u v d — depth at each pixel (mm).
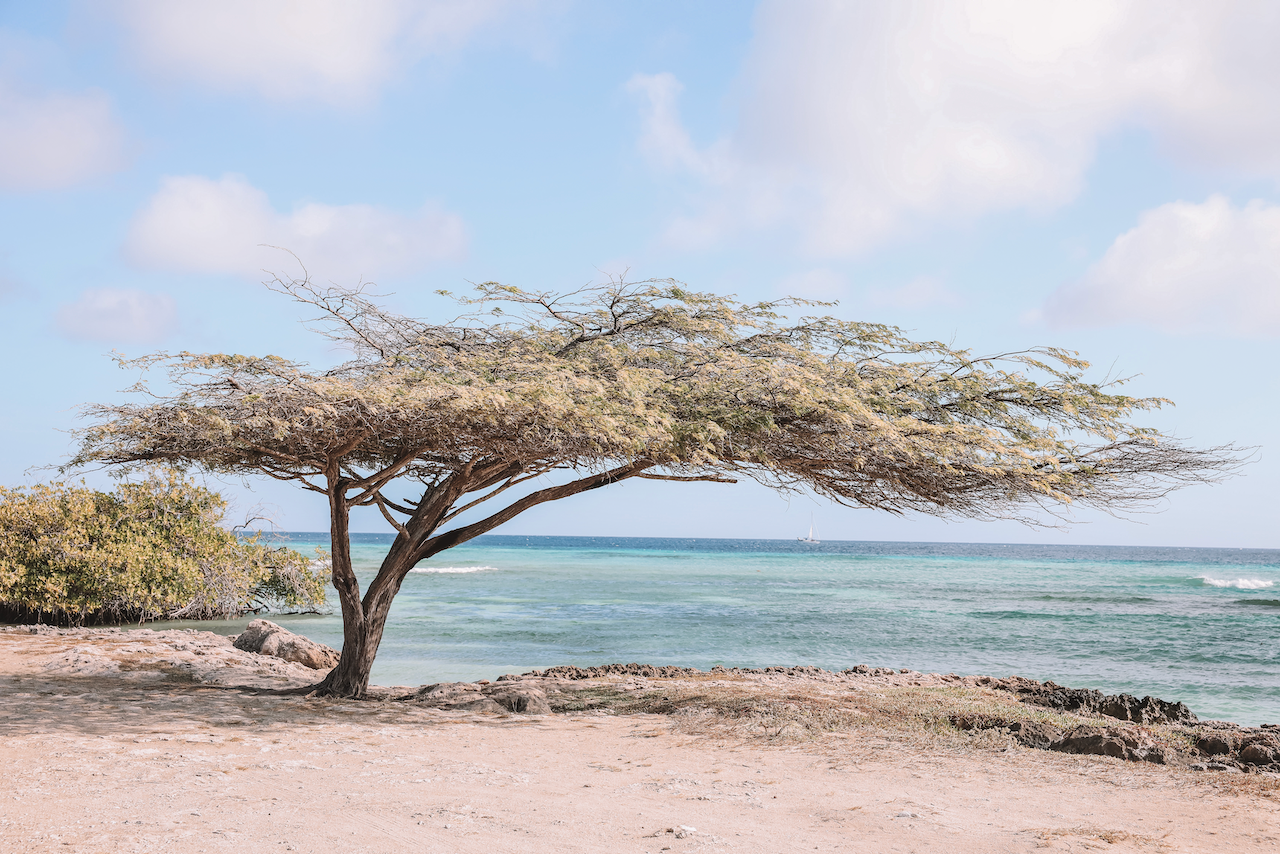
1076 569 76000
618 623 25797
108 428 8219
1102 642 23062
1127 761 7703
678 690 11797
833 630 24875
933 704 10672
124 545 21516
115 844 4398
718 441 9547
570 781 6598
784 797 6172
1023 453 9328
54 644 14906
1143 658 20375
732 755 7852
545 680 13516
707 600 35156
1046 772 7156
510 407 8531
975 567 77438
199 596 23953
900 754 7891
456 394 8453
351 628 11195
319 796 5727
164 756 6871
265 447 9062
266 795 5684
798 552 133750
